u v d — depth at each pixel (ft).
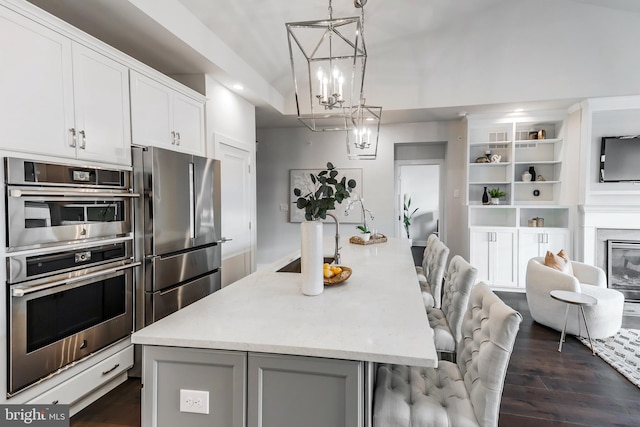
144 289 8.18
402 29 13.74
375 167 18.98
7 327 5.35
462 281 6.52
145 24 8.09
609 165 14.74
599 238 14.32
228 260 12.79
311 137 19.65
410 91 14.87
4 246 5.30
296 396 3.83
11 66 5.38
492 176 17.38
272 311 4.96
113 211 7.40
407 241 13.12
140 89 8.25
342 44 13.46
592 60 13.28
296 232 20.03
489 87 14.19
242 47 11.52
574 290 10.09
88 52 6.78
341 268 6.86
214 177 10.84
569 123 15.39
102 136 7.14
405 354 3.56
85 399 7.09
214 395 4.00
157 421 4.13
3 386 5.33
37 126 5.79
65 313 6.28
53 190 5.98
